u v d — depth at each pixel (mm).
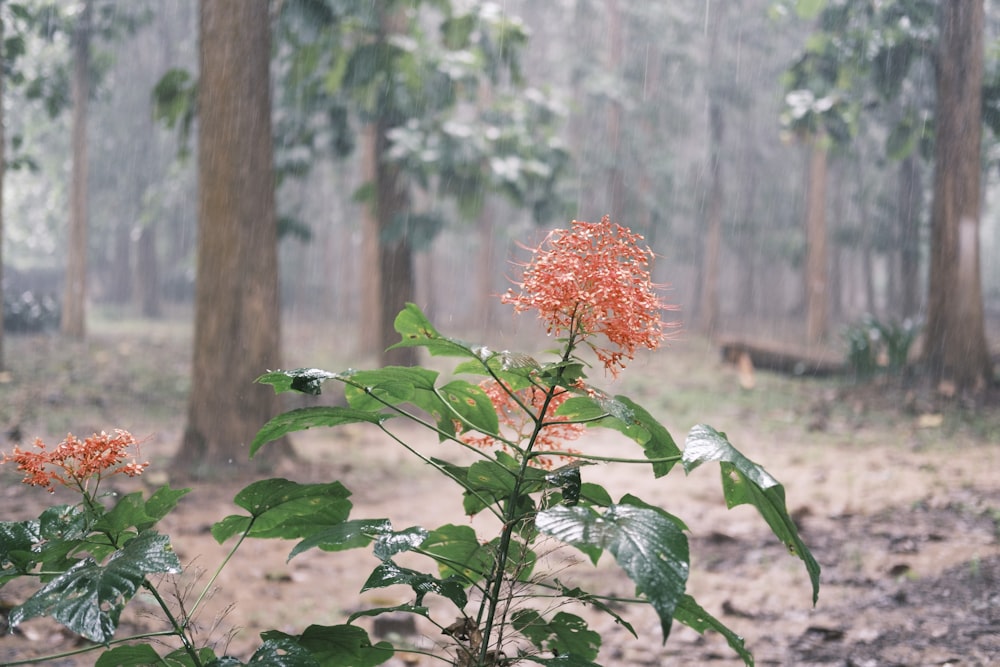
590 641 2277
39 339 22797
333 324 34125
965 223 14086
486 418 2258
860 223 31812
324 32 11242
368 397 2270
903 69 14406
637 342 1911
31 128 27219
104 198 32594
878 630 4629
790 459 9891
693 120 31906
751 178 33031
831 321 35500
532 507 2258
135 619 4746
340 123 13070
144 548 1689
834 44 14539
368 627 4879
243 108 8789
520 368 1878
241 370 8875
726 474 2021
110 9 20375
